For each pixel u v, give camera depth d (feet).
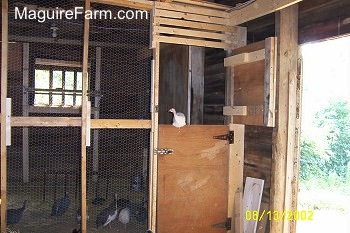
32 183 18.47
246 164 12.36
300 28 10.81
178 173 11.44
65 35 18.28
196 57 14.96
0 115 9.69
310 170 26.22
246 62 11.51
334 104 29.19
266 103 10.43
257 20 12.56
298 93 10.85
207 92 14.85
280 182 10.61
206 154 11.77
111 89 19.60
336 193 22.06
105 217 12.17
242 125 12.32
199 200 11.74
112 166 19.76
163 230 11.32
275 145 10.55
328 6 9.73
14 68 18.44
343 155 26.21
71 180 19.01
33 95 18.90
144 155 17.28
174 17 11.62
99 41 18.54
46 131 19.29
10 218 11.47
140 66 17.61
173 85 16.49
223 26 12.44
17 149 18.83
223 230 12.09
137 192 17.35
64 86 19.79
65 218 13.69
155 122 11.21
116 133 19.80
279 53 10.46
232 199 12.21
